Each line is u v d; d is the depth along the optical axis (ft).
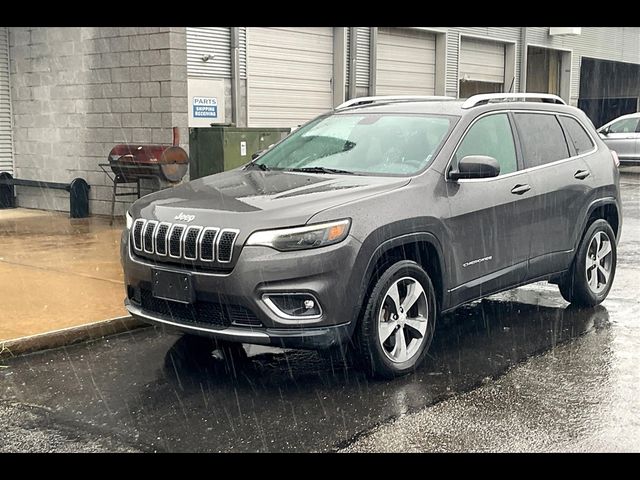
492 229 19.67
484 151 20.15
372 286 16.89
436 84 57.98
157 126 37.91
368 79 51.24
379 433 14.44
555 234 22.02
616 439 14.21
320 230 15.93
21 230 36.60
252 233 15.84
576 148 23.57
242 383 17.21
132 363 18.61
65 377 17.61
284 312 15.88
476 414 15.38
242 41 42.24
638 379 17.52
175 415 15.33
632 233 38.81
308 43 46.62
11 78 44.14
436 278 18.53
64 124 42.11
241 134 35.94
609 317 23.09
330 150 20.54
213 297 16.08
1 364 18.53
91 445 13.94
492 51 64.18
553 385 17.10
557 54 75.25
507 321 22.72
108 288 24.86
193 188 19.02
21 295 23.86
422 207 17.70
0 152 44.42
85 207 41.32
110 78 39.40
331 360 18.80
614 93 86.28
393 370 17.28
